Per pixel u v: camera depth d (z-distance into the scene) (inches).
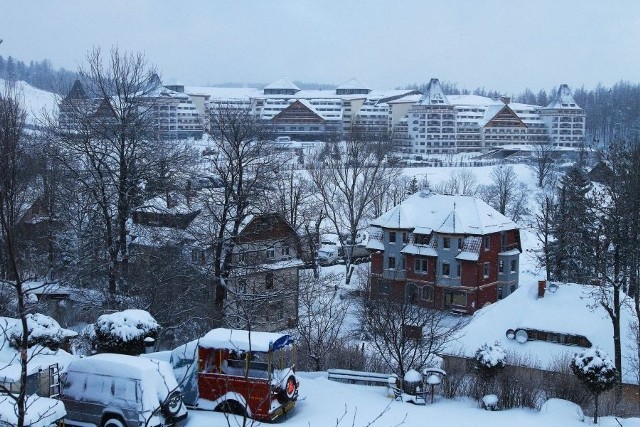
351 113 7736.2
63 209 1722.4
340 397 881.5
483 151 7199.8
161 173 1348.4
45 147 1416.1
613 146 2333.9
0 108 1804.9
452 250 2337.6
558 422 804.6
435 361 1354.6
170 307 1320.1
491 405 868.0
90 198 1496.1
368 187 3181.6
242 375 775.1
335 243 3211.1
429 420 791.7
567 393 962.7
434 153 7076.8
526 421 799.7
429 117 7042.3
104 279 1378.0
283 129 7416.3
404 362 1151.0
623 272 1459.2
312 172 3164.4
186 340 1320.1
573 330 1464.1
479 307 2342.5
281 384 770.2
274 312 1568.7
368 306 1615.4
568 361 1295.5
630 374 1323.8
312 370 1175.6
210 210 1288.1
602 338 1438.2
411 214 2468.0
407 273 2421.3
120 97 1306.6
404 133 7234.3
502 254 2449.6
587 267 1993.1
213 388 777.6
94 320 1352.1
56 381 717.9
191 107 7101.4
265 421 747.4
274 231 1633.9
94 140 1289.4
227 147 1699.1
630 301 1584.6
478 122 7303.2
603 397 1055.0
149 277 1332.4
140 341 890.7
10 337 802.2
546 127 7465.6
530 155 6250.0
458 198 2461.9
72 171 1293.1
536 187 4485.7
